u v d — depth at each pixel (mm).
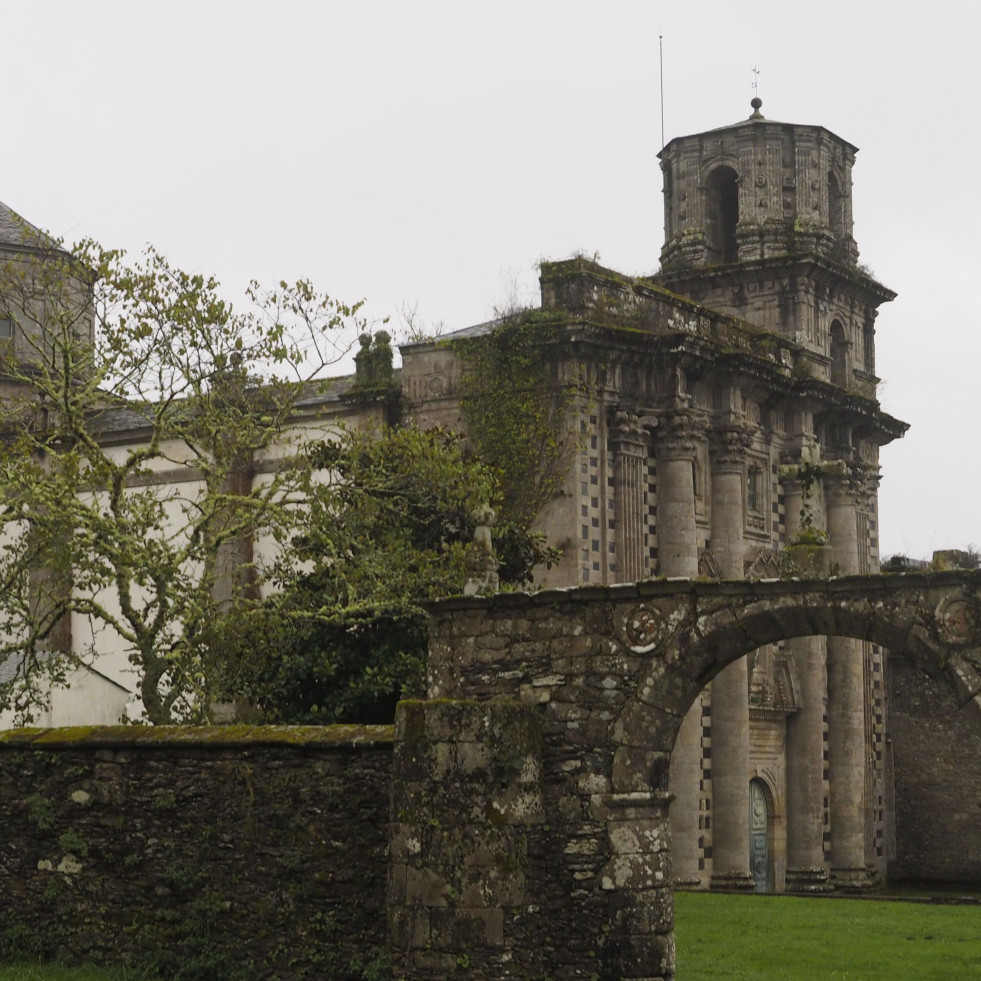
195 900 22141
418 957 20484
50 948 22750
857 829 55094
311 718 35438
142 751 22766
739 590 20938
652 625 21234
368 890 21359
